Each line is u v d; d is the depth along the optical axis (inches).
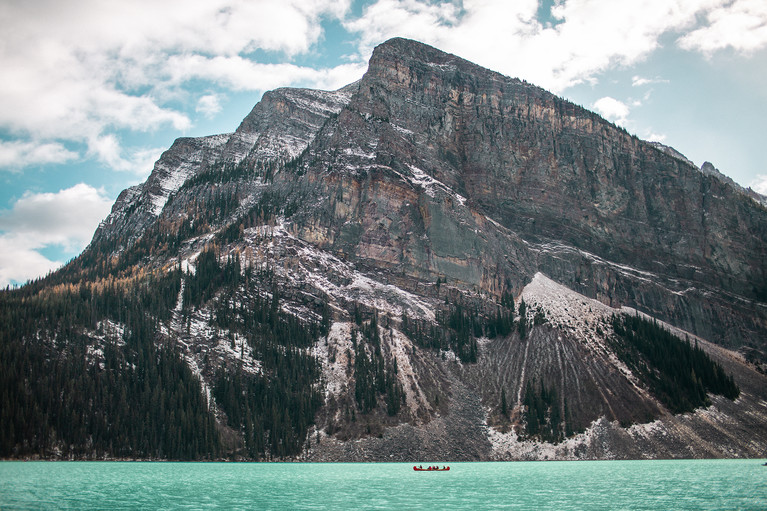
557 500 4552.2
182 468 6579.7
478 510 4163.4
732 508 4229.8
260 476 5959.6
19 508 4185.5
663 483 5482.3
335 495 4763.8
